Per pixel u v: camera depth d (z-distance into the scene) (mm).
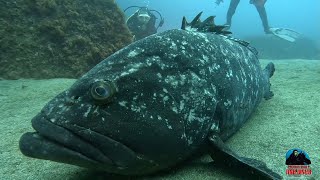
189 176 432
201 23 639
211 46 526
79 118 363
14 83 1020
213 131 467
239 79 568
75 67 1162
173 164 436
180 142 418
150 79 408
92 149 359
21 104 801
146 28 1953
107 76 389
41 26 1145
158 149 398
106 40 1289
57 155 346
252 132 596
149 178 425
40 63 1117
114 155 370
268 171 404
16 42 1100
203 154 499
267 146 524
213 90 480
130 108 383
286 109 739
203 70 476
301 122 633
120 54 418
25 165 462
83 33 1230
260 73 729
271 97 833
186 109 431
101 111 369
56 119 361
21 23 1129
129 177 424
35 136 356
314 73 1210
